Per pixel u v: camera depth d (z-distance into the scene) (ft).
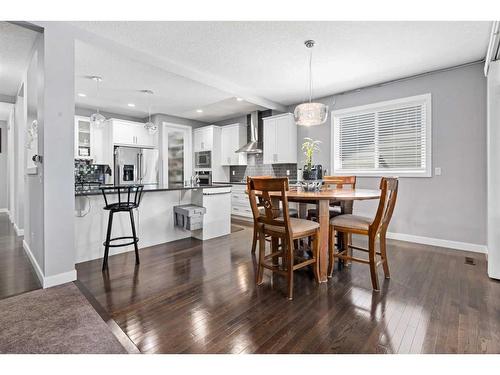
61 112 7.40
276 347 4.76
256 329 5.31
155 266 8.99
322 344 4.83
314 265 7.65
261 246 7.56
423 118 11.99
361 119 14.05
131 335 5.11
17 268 8.61
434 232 11.63
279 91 14.38
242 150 18.48
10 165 16.47
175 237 12.50
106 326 5.41
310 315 5.81
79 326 5.41
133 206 9.39
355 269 8.71
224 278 7.94
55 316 5.78
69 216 7.60
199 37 8.76
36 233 8.30
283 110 17.16
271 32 8.45
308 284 7.49
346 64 10.80
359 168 14.11
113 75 11.75
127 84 12.94
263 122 18.01
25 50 9.26
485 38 8.69
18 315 5.82
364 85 13.32
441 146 11.37
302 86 13.51
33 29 7.15
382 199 6.86
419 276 8.03
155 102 16.40
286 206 6.67
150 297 6.70
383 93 13.05
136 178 18.79
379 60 10.40
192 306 6.23
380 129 13.35
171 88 13.60
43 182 7.16
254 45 9.29
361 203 13.75
